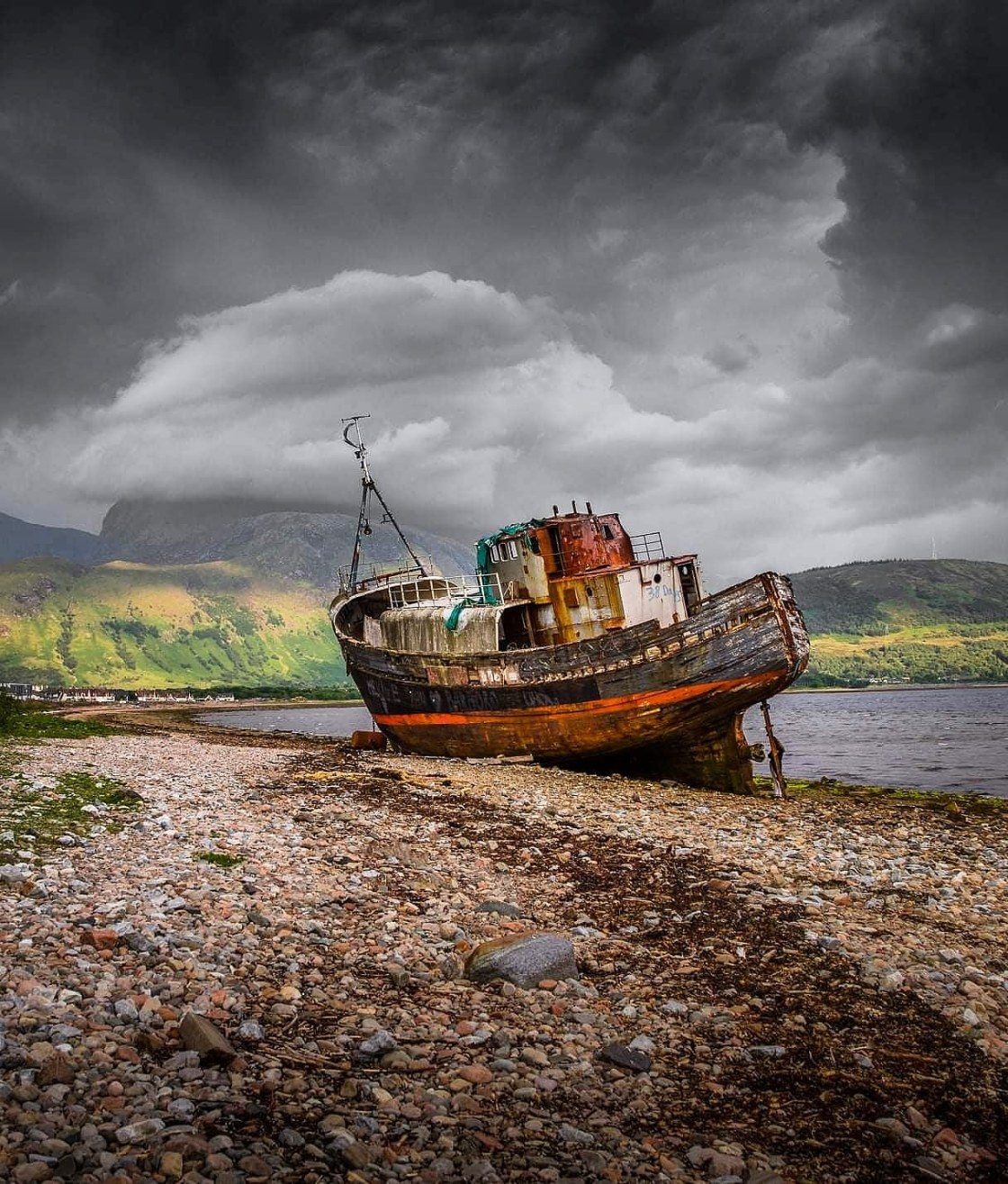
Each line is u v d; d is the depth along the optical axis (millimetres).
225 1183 4992
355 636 41219
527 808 21609
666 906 12977
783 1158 6195
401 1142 5875
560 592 32281
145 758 29656
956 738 70625
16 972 7984
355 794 22203
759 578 27703
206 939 9695
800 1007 9172
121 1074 6250
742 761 30078
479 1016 8336
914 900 13898
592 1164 5797
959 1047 8320
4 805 16344
